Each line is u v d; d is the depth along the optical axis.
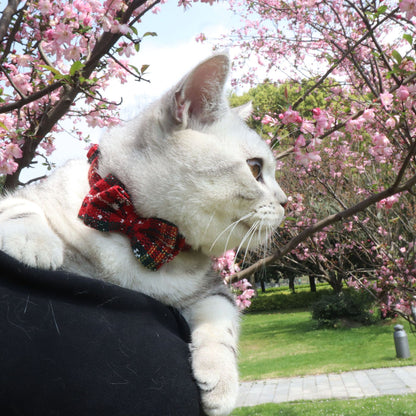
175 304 0.33
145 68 0.59
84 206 0.31
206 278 0.37
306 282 8.03
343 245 1.83
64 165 0.36
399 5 0.58
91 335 0.24
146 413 0.24
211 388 0.28
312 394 1.81
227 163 0.34
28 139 0.74
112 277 0.30
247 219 0.36
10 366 0.22
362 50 1.04
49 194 0.33
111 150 0.34
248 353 2.81
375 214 1.49
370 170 1.66
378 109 0.73
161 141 0.33
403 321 3.25
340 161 1.58
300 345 2.89
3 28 0.70
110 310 0.26
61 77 0.53
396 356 2.26
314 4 1.08
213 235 0.35
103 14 0.59
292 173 1.67
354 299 3.35
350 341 2.83
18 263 0.24
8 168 0.68
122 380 0.24
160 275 0.32
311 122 0.59
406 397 1.58
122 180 0.32
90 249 0.30
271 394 1.87
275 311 4.95
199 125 0.35
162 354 0.26
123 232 0.31
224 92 0.36
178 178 0.33
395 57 0.62
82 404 0.23
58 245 0.28
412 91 0.67
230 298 0.38
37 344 0.23
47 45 0.65
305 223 1.66
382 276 1.29
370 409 1.49
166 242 0.31
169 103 0.34
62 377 0.23
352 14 1.17
